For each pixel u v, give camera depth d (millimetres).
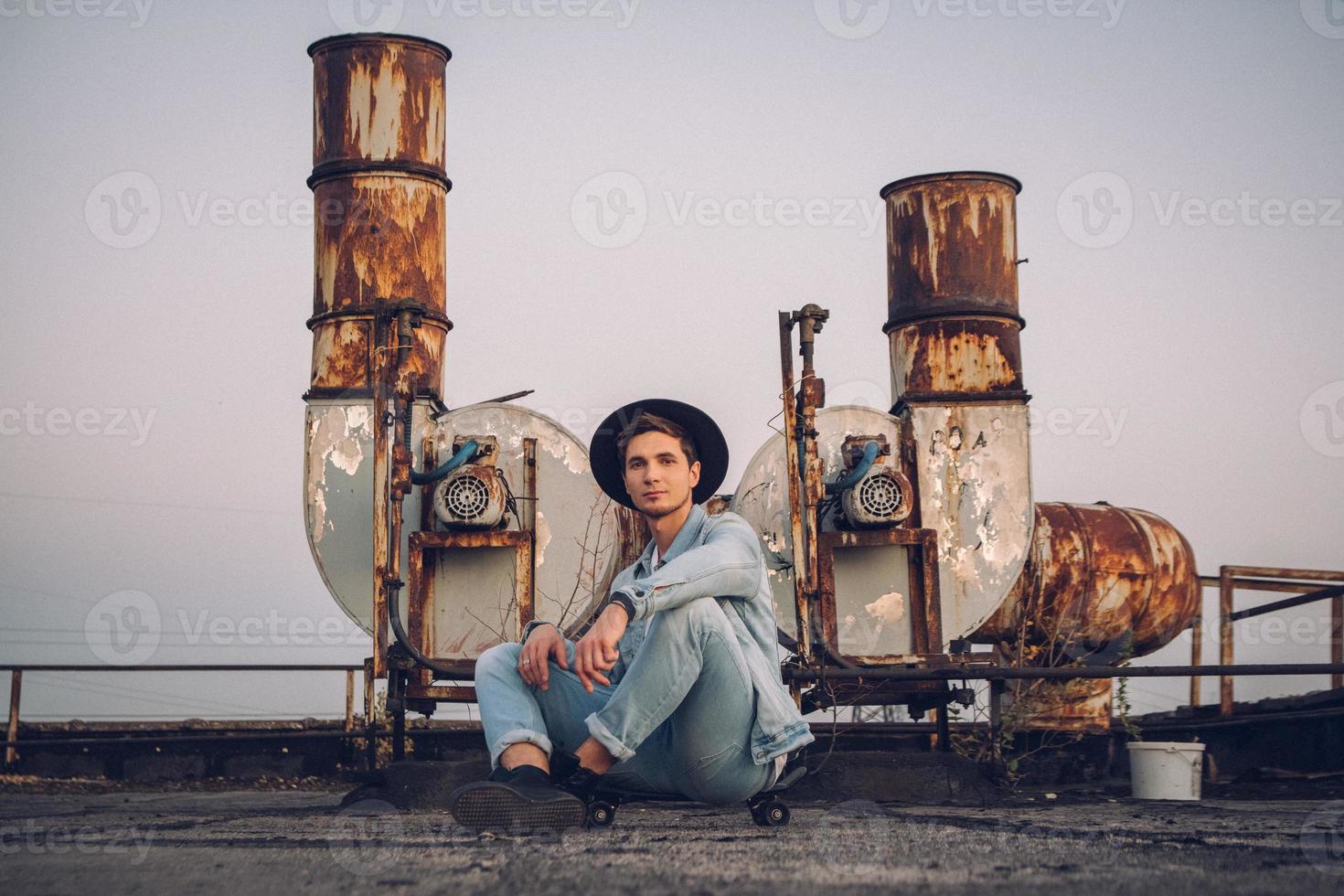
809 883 2314
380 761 9453
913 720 8023
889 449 7660
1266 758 8727
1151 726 9523
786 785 3840
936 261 8602
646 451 3637
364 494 7566
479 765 6105
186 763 10062
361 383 7852
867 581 7531
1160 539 9703
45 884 2498
